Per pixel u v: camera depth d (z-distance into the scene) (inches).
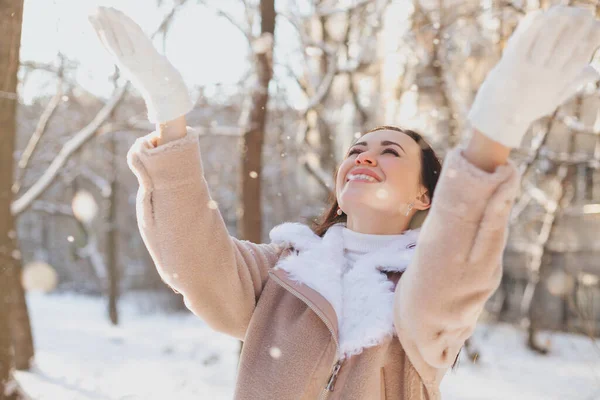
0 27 190.2
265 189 616.7
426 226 54.9
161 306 800.9
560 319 568.1
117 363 388.2
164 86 59.0
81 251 828.6
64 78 430.3
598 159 365.4
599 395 347.6
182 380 341.1
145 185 62.1
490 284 53.9
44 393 291.3
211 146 675.4
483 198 51.1
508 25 307.9
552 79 47.6
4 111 206.7
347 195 69.9
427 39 350.9
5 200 210.2
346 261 69.1
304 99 407.2
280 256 74.0
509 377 398.0
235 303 69.0
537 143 366.6
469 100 434.9
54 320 655.1
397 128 76.7
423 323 55.8
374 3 377.7
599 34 47.3
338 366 61.7
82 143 418.3
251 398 63.4
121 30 57.2
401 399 62.0
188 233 62.9
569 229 645.9
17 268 332.8
